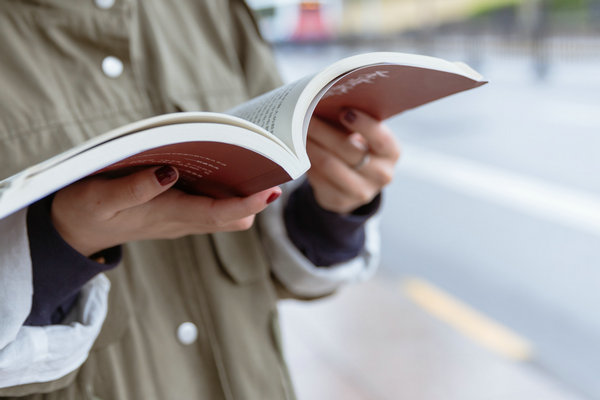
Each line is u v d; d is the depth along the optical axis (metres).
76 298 0.71
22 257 0.62
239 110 0.74
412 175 6.79
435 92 0.72
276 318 0.91
